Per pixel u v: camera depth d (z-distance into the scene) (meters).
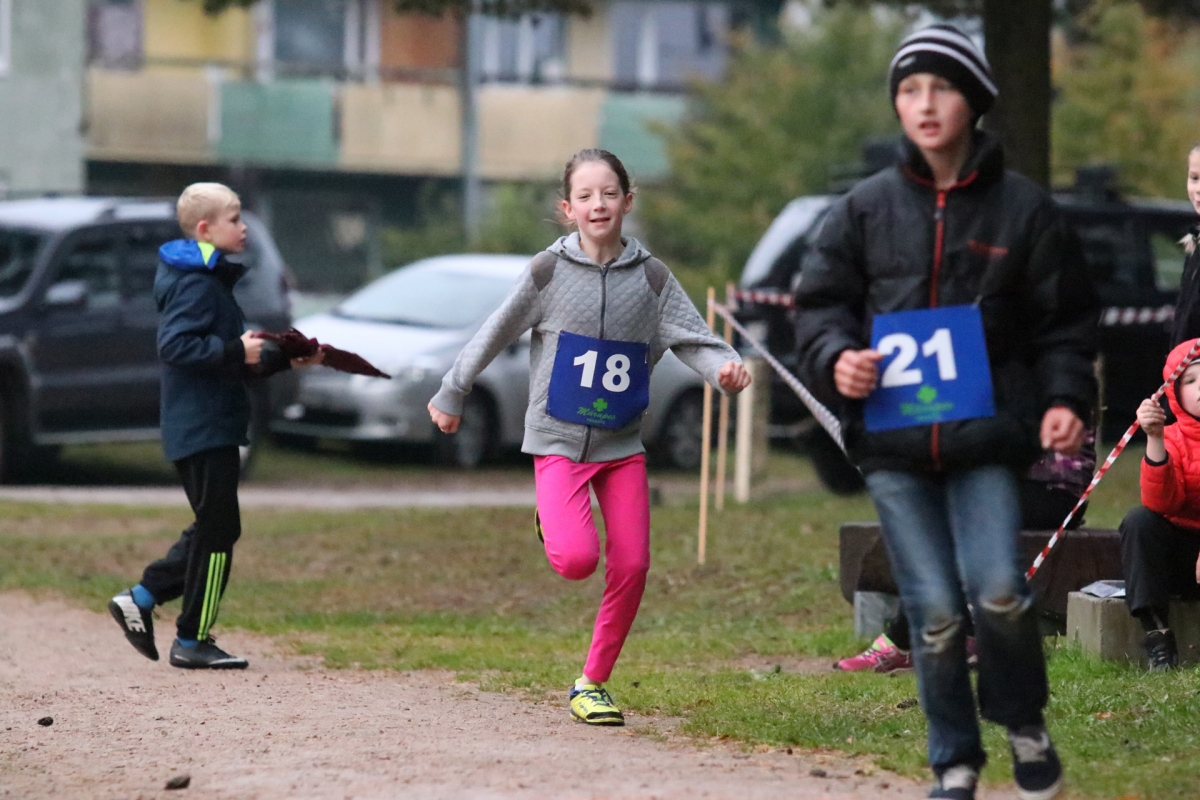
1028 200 15.14
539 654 28.95
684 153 104.19
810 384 15.80
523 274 21.06
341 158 111.81
